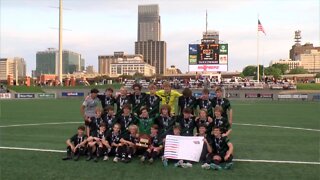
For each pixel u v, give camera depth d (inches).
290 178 321.7
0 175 326.6
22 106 1198.9
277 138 546.9
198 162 370.6
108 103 438.9
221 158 362.6
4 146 466.3
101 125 394.9
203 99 432.8
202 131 380.8
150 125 408.2
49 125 693.3
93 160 381.7
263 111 1027.9
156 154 377.7
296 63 6909.5
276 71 4503.0
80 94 1868.8
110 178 319.0
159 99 431.2
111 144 389.4
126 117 404.8
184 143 374.3
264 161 386.3
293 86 1982.0
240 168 355.6
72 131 611.5
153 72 7249.0
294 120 796.0
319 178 322.0
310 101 1546.5
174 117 405.1
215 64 1877.5
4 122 742.5
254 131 623.5
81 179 315.6
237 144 493.0
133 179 316.5
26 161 381.1
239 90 1812.3
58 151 433.4
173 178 319.6
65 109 1075.3
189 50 1902.1
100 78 4242.1
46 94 1831.9
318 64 6948.8
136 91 433.1
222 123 393.4
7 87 1957.4
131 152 381.4
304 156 413.1
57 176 324.5
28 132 598.5
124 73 6230.3
